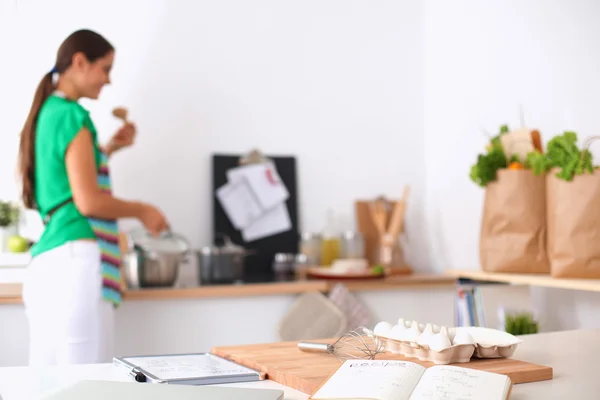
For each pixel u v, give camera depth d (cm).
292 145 355
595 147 241
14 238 295
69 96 242
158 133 334
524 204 221
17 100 318
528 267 222
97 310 232
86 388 111
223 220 340
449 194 345
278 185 348
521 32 282
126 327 274
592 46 243
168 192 335
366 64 366
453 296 316
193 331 281
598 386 117
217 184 340
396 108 369
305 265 324
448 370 109
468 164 326
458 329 140
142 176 332
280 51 354
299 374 120
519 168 227
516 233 223
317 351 140
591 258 199
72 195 234
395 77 370
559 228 206
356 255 337
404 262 341
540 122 271
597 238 199
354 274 305
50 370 135
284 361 132
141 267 283
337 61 362
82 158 230
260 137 350
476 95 318
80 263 230
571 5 253
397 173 367
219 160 341
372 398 101
